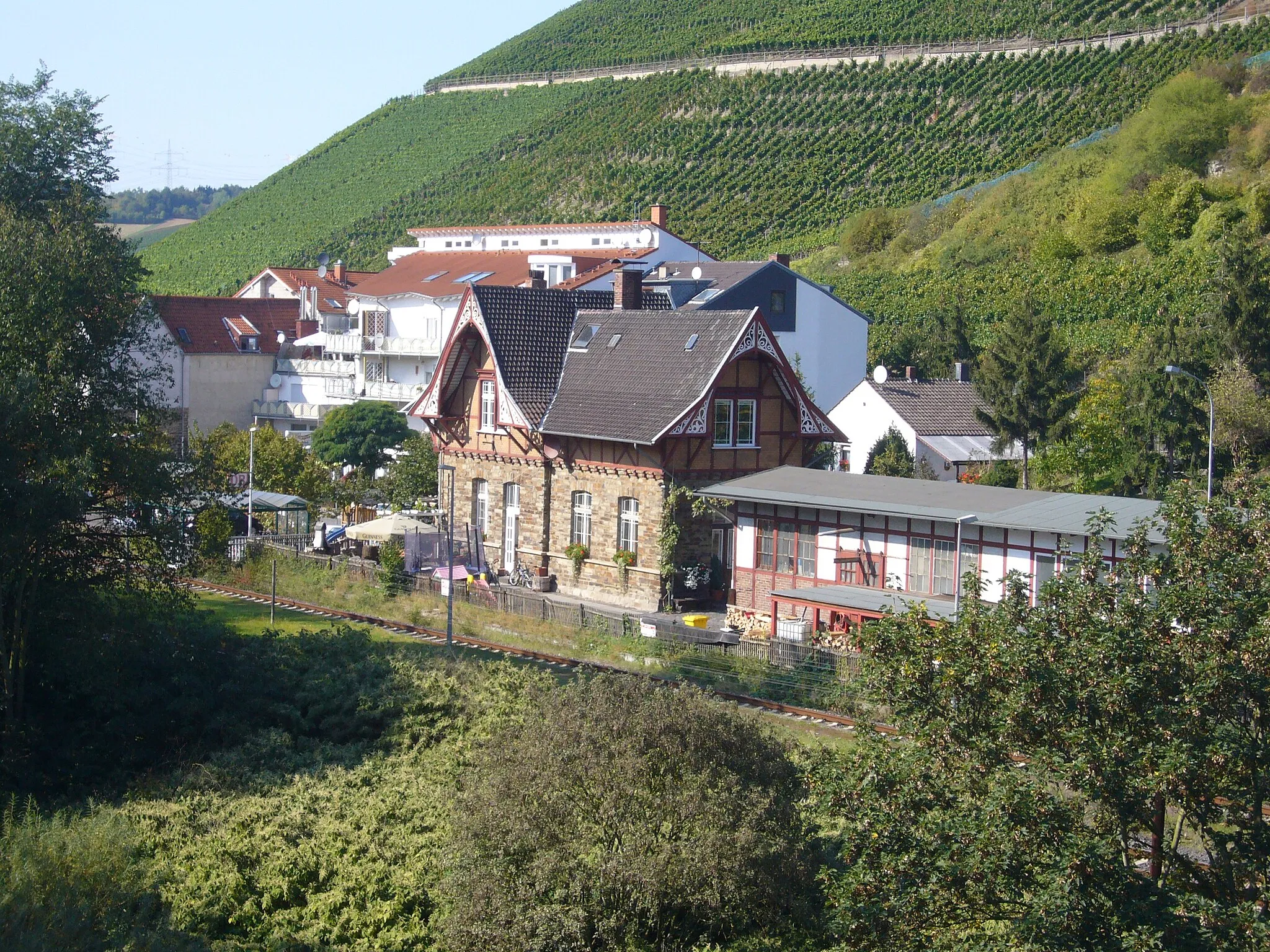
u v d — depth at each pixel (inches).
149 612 1270.9
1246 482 668.7
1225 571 605.0
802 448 1812.3
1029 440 2257.6
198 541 1309.1
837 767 642.8
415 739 1152.2
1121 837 571.2
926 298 3366.1
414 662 1279.5
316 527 2106.3
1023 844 555.8
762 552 1596.9
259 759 1123.3
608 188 4830.2
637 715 783.1
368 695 1205.7
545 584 1871.3
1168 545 657.6
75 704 1222.3
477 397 2004.2
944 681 613.6
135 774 1136.2
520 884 728.3
